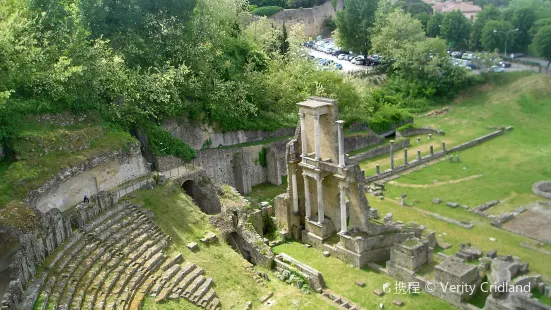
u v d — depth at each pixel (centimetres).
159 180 5097
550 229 5253
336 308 3972
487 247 4916
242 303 3891
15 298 2902
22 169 4084
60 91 4853
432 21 14725
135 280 3666
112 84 5416
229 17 8212
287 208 5266
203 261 4225
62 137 4584
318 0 15462
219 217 4828
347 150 7844
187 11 6912
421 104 10481
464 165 7312
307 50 8894
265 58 8025
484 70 11119
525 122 9244
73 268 3488
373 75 11400
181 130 6325
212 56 6875
